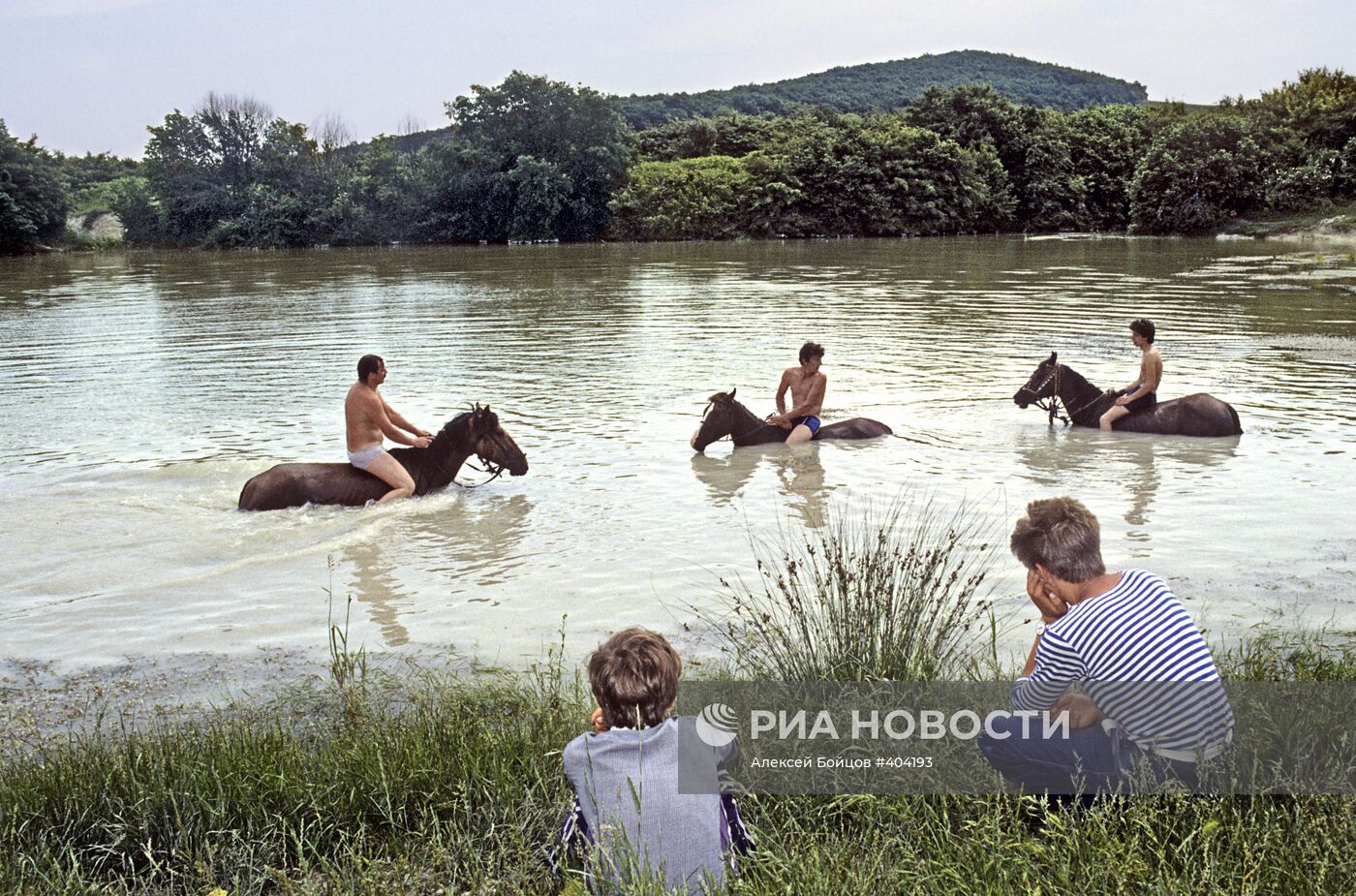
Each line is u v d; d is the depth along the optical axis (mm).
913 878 4027
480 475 11758
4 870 4258
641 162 76250
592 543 9180
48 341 23391
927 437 13078
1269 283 31328
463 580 8344
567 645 6973
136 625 7570
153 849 4613
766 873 4047
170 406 15594
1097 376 16656
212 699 6312
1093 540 4754
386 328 24406
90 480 11477
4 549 9242
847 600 5938
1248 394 14930
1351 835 4062
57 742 5652
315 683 6512
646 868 3723
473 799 4879
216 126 73500
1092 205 76062
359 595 8094
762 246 60125
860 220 71438
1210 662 4367
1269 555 8266
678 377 17391
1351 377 16078
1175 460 11539
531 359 19406
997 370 17594
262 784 4926
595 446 12898
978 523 9398
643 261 48250
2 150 66875
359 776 4984
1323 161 59219
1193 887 3820
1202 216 60844
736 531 9414
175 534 9680
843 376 17250
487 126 72688
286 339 22859
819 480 11062
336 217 71188
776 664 5812
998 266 40656
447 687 6234
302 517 10172
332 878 4316
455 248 64812
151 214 73625
